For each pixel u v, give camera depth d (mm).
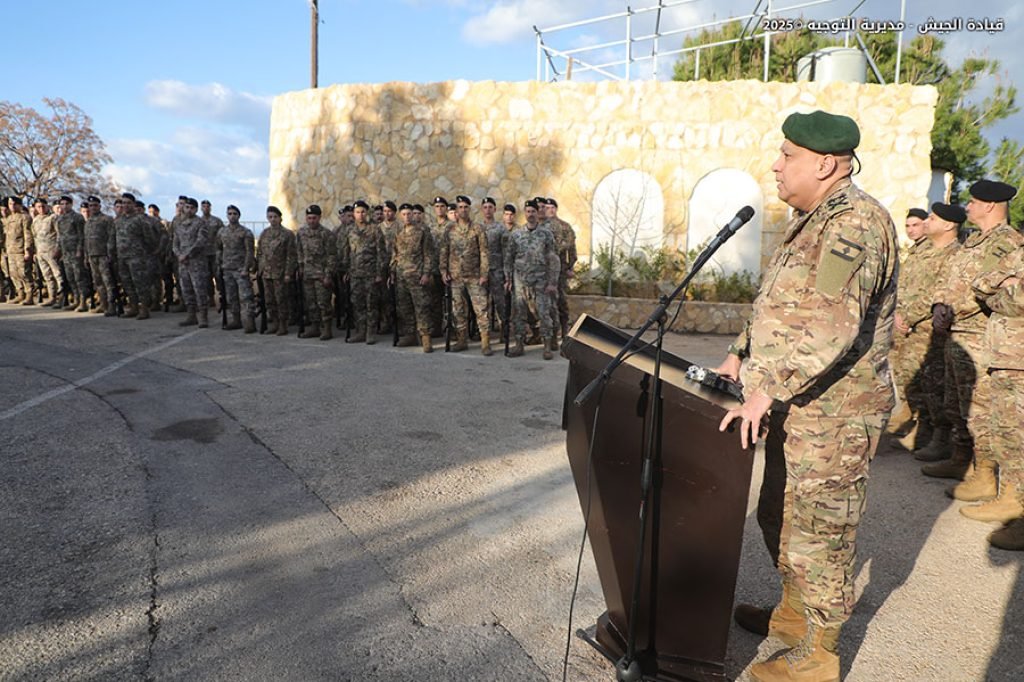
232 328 10438
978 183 3887
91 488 3830
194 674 2230
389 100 12750
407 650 2385
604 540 2230
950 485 4223
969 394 3930
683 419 1994
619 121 11703
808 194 2092
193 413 5398
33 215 12703
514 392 6359
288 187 14227
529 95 12031
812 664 2154
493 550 3186
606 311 11352
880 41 15430
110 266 11414
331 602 2701
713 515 2027
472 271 8391
